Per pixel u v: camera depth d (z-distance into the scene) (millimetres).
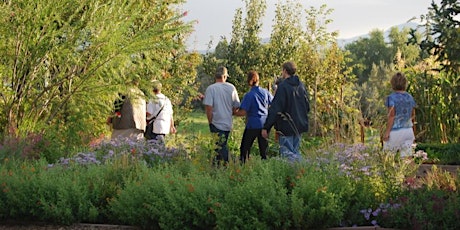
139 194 7129
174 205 6828
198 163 8367
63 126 11148
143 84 11453
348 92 15500
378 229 6781
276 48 25328
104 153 9211
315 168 7469
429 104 13680
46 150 9664
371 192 7234
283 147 9641
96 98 11594
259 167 7727
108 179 7781
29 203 7336
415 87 13906
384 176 7492
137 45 11727
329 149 8195
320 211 6699
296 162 7641
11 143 9242
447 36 11766
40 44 11547
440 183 7672
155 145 9297
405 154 8539
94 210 7242
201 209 6832
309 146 11742
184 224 6883
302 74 19141
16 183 7512
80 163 8484
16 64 11539
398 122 9445
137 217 7047
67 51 11555
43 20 11531
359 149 8016
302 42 21812
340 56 19234
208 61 25281
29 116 11695
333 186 7105
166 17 14688
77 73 11641
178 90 15164
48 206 7234
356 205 7016
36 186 7453
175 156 9008
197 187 7020
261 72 25344
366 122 11398
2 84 11539
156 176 7398
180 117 15367
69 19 11703
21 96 11641
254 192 6820
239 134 13281
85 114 11234
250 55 25547
